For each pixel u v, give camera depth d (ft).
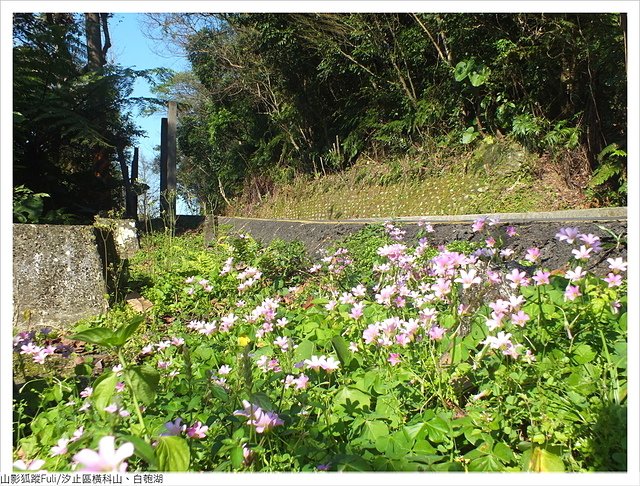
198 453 5.97
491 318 7.71
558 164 31.86
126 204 55.57
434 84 42.29
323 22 49.60
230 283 16.87
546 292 8.27
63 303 14.99
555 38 31.19
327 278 15.33
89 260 15.47
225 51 69.36
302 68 57.82
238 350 9.93
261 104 71.10
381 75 48.47
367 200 46.03
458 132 39.99
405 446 5.91
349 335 9.75
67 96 47.47
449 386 6.88
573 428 5.83
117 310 14.83
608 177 27.84
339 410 6.82
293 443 6.09
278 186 65.16
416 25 42.32
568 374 6.71
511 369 6.81
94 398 5.83
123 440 4.64
